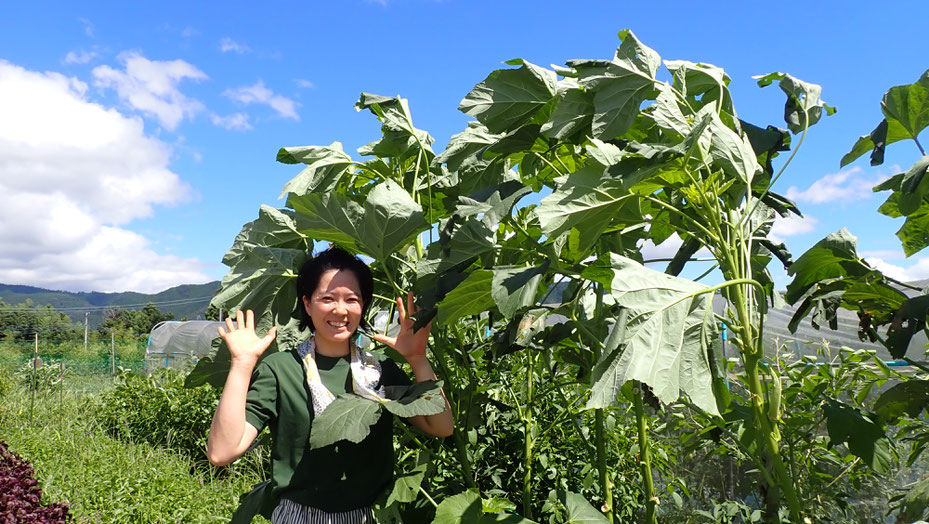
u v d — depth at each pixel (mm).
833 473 3307
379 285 2625
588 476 3131
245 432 1937
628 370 1616
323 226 2166
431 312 2119
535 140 2398
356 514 2027
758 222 2607
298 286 2223
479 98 2277
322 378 2127
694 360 1681
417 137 2549
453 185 2699
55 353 25562
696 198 1952
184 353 16609
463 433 2609
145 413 8195
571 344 2590
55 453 6969
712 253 2029
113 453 7012
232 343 1993
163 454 7105
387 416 2127
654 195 2180
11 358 23703
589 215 1863
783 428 2660
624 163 1803
